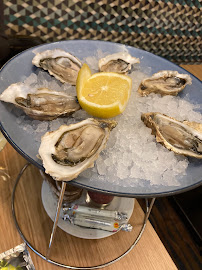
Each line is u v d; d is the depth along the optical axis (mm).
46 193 296
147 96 281
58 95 251
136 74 300
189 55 519
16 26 373
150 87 284
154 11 421
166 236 418
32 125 222
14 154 321
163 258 275
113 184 185
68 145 205
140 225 296
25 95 238
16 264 242
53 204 289
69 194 271
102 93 233
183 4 427
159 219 432
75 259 260
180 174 206
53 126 225
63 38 411
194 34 481
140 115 258
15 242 258
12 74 248
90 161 196
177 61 518
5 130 197
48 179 266
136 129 239
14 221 271
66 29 401
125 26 427
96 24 409
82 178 185
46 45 287
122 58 300
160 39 468
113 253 270
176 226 431
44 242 265
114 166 201
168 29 455
